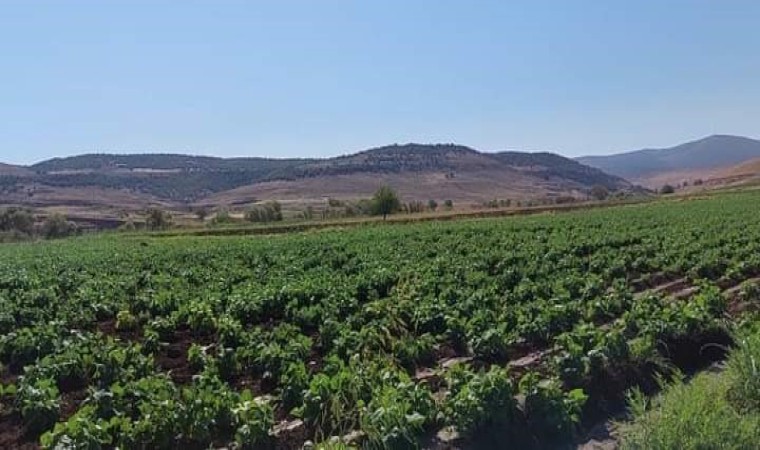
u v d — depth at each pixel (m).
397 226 60.94
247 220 97.69
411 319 15.73
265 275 24.53
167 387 10.73
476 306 16.73
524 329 14.42
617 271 23.44
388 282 21.20
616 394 11.41
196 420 9.58
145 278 24.55
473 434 9.53
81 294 20.22
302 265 27.61
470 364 13.32
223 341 14.73
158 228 90.69
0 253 42.53
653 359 12.23
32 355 14.05
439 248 32.16
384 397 9.47
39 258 35.97
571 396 10.20
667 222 43.59
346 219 90.75
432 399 9.88
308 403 10.00
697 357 13.40
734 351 10.34
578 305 16.05
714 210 56.44
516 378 11.99
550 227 44.81
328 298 17.88
